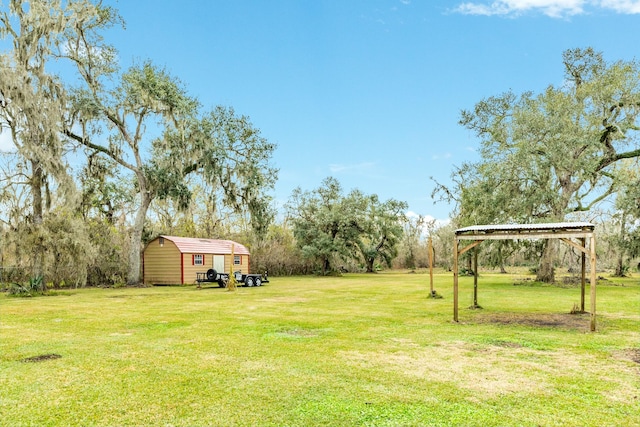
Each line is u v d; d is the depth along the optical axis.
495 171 20.16
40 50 19.08
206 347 7.14
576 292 17.41
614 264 32.38
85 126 21.77
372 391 4.88
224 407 4.40
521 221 20.25
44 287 18.28
